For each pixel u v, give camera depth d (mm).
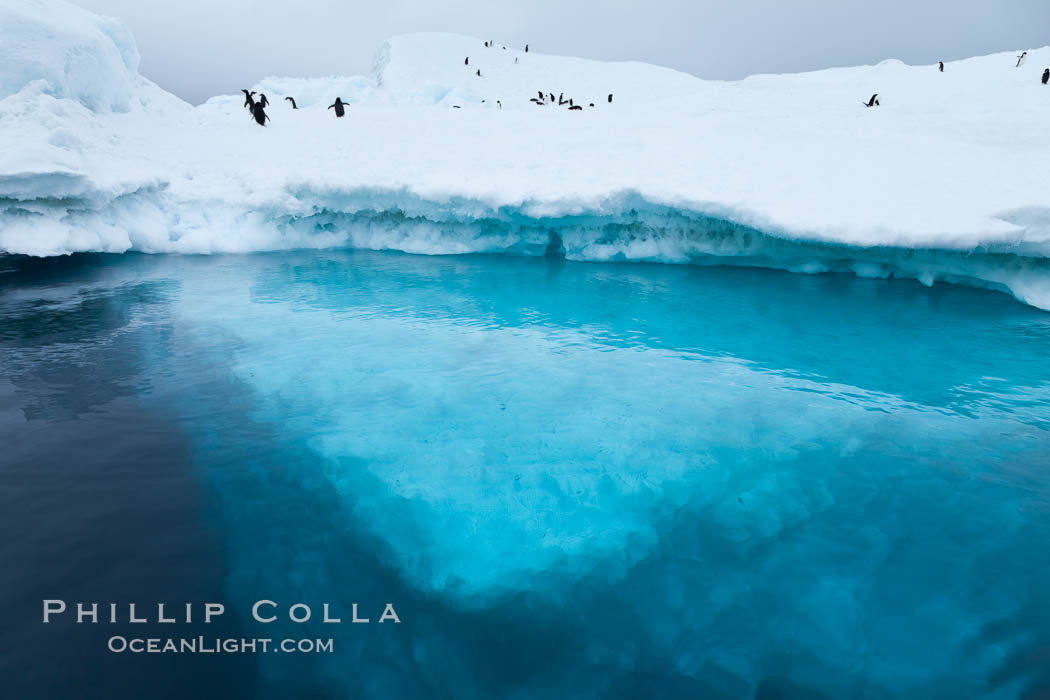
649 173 7086
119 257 7949
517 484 3010
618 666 2068
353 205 8211
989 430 3436
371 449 3289
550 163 7973
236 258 8062
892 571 2438
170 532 2553
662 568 2488
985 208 5410
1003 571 2410
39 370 4156
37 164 6734
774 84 23062
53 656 1929
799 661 2080
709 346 4777
